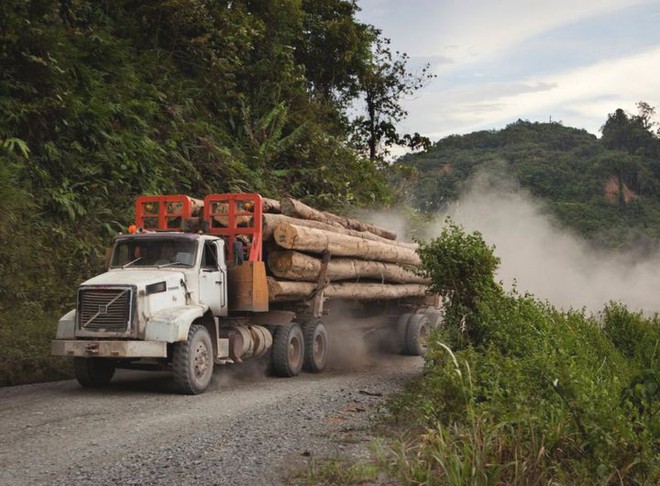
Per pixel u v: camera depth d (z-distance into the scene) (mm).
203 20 24016
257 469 5930
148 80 22219
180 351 10117
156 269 10914
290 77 28047
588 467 5312
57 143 17359
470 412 5984
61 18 20188
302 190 26328
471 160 152750
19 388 10523
